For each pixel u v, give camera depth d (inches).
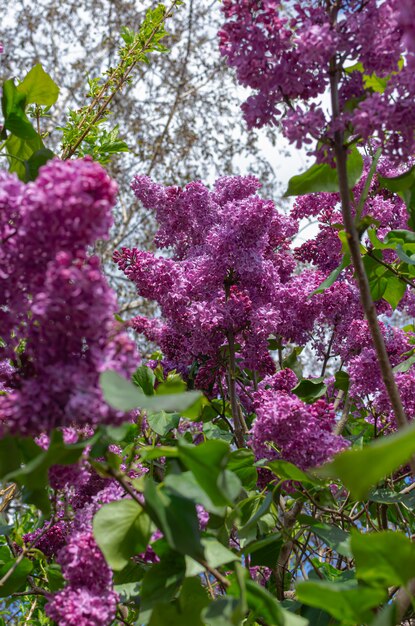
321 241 56.5
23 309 23.3
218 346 49.5
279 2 29.4
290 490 36.8
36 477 23.5
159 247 56.4
